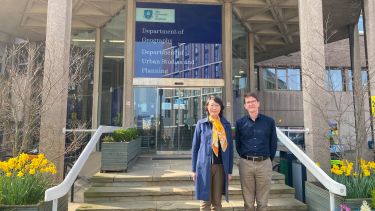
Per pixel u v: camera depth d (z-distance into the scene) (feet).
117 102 40.47
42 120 19.20
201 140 13.88
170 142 37.73
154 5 39.32
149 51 38.60
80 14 40.47
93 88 42.29
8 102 19.04
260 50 54.75
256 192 14.66
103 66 42.57
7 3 37.55
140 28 38.86
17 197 12.77
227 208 17.03
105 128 22.49
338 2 35.58
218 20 40.04
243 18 42.50
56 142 19.21
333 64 65.21
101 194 18.11
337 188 13.61
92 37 44.16
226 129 13.98
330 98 22.33
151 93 38.40
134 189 18.95
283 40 50.57
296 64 69.31
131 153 25.32
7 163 13.99
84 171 26.84
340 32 45.91
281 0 38.29
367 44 23.21
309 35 20.12
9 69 22.08
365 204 12.72
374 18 22.86
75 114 41.93
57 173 19.10
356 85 19.58
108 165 22.18
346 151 19.27
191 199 18.52
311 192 16.85
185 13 39.65
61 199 14.75
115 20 41.83
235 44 42.55
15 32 46.32
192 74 38.81
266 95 66.90
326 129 19.12
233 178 20.22
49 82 18.85
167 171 22.77
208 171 13.39
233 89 40.93
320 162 18.85
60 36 20.17
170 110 38.32
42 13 40.09
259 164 14.28
